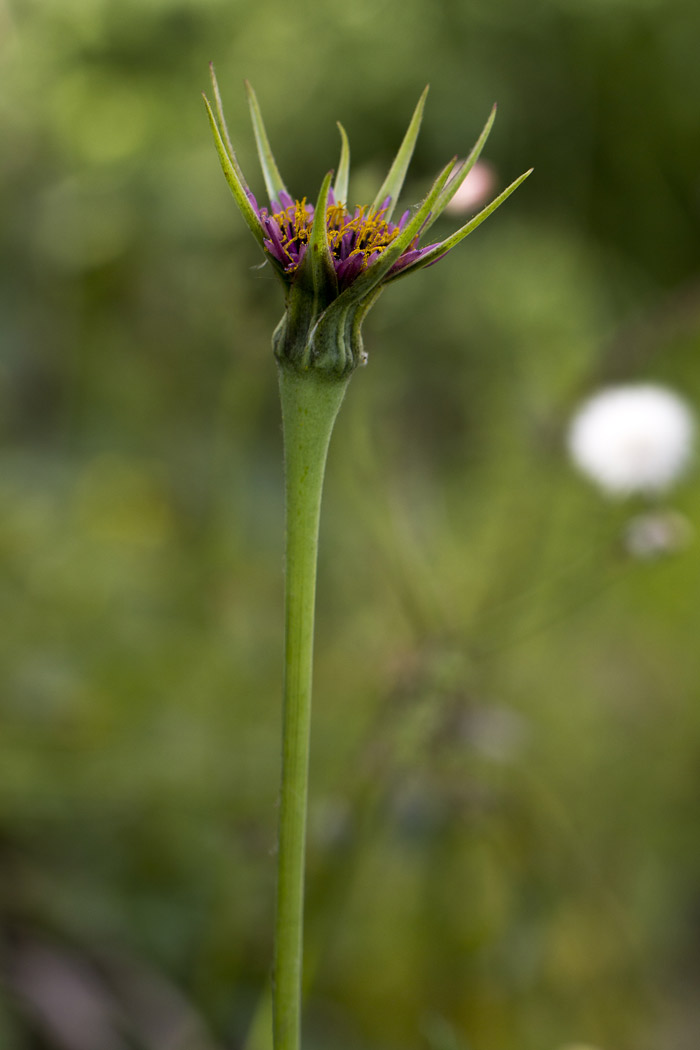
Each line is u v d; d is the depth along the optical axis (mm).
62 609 808
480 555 872
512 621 753
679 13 1601
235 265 1073
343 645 802
